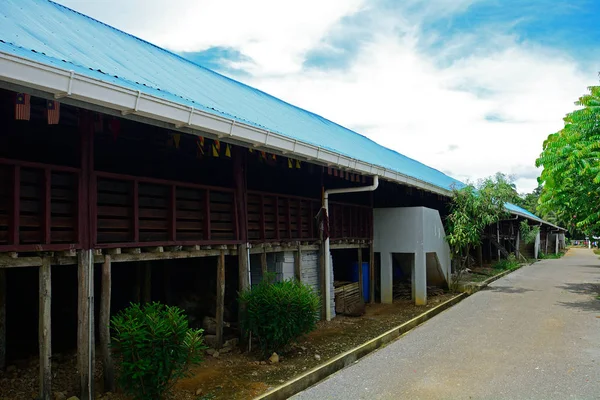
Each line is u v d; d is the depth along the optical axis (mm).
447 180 22516
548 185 13977
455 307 12977
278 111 12008
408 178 11961
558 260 35281
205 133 5984
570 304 13164
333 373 7117
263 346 7633
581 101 12430
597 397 5828
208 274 10336
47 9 8188
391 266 13953
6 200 4949
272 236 9305
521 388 6191
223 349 7945
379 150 18156
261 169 10352
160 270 9836
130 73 6262
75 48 6254
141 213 6453
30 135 6820
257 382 6430
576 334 9305
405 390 6199
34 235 5168
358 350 8078
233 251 8031
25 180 5129
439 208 19109
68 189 5520
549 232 49281
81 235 5461
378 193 15164
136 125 7059
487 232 26766
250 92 12922
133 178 6199
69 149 7387
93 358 5473
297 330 7672
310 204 10656
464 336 9273
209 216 7488
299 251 10023
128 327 5246
